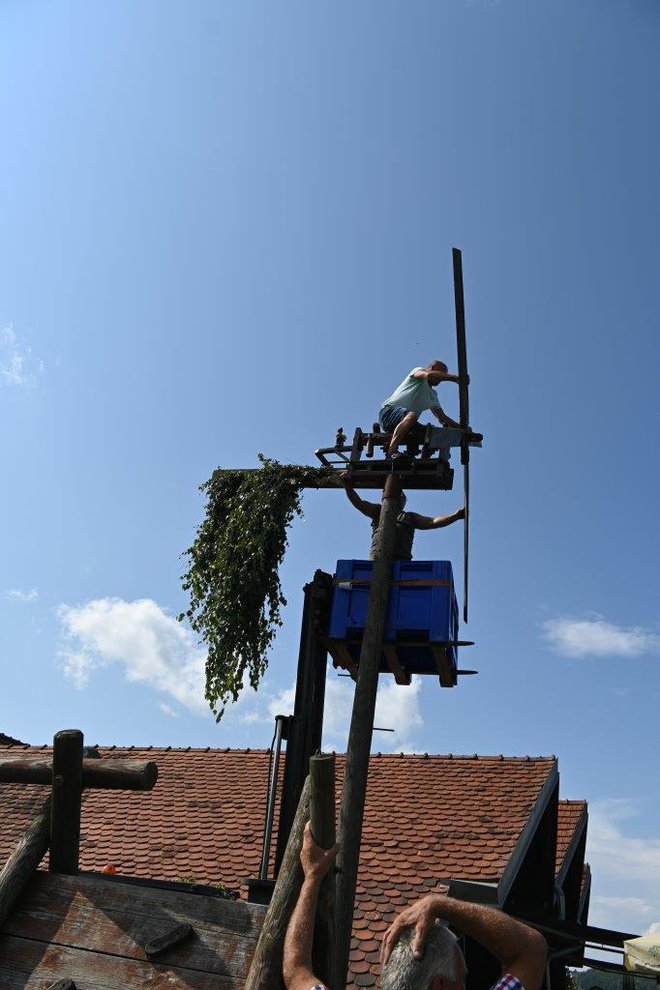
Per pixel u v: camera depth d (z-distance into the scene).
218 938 3.29
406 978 2.03
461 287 6.81
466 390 7.18
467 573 7.42
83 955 3.37
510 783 12.54
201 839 12.07
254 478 7.88
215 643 7.40
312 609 7.44
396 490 7.23
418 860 10.65
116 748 15.55
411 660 7.46
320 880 2.87
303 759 7.20
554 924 9.97
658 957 9.27
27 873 3.73
